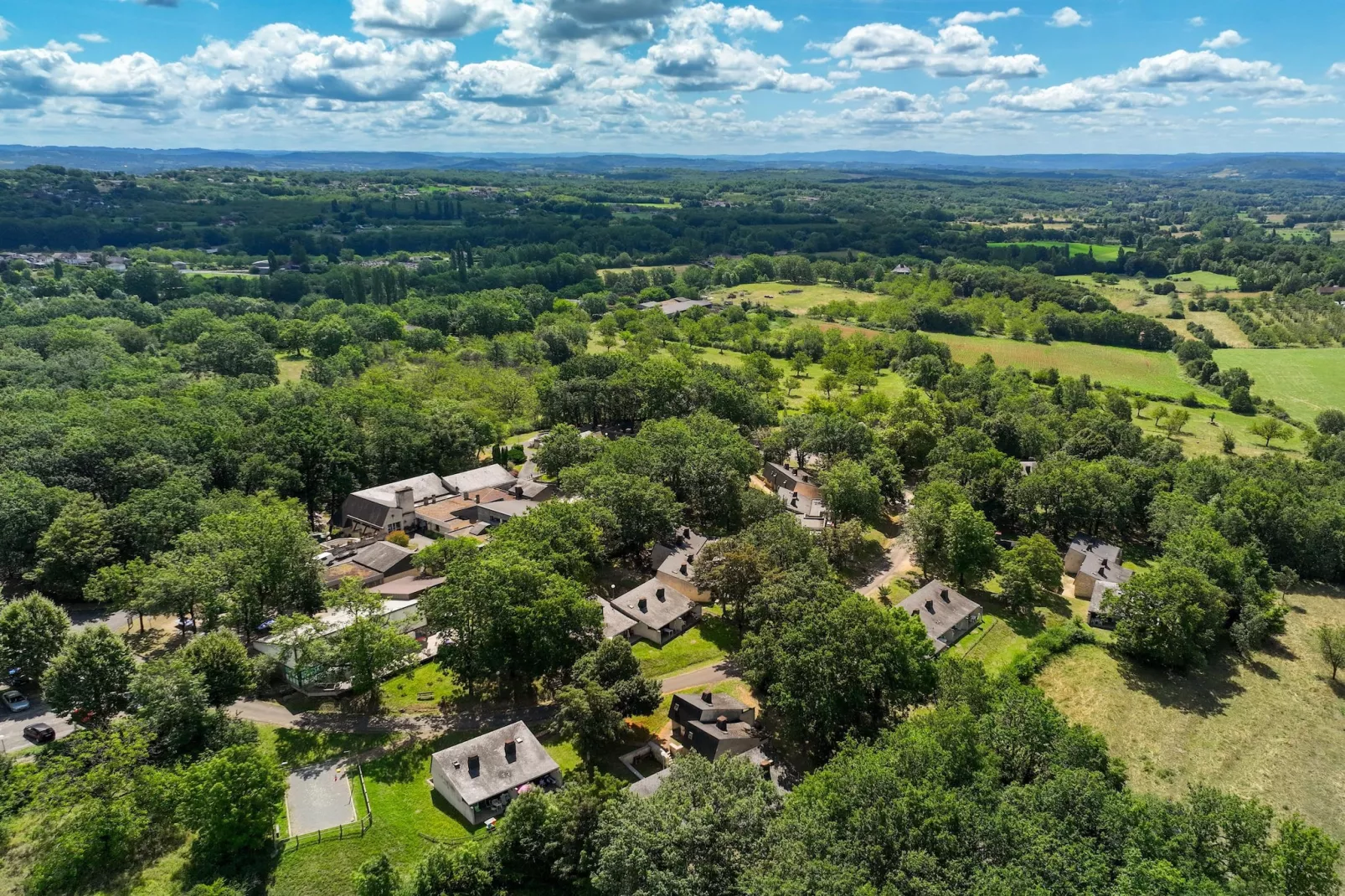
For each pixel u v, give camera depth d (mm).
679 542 127250
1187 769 90375
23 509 107250
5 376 175000
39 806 66062
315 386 189375
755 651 89125
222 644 83250
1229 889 55531
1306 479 163250
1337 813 84312
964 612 114688
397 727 85688
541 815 66000
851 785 61156
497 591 87562
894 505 160125
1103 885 54156
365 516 137250
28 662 85938
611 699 80312
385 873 62188
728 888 56344
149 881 64500
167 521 112875
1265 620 115438
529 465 167125
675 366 195500
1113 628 119375
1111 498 150000
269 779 68625
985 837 57031
